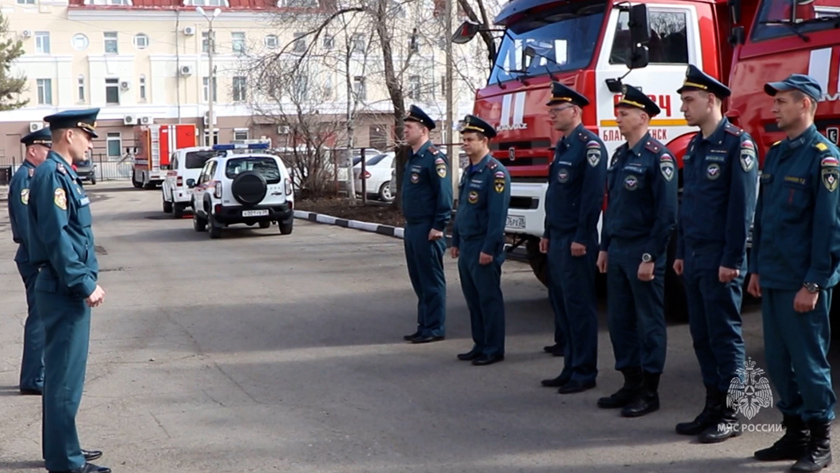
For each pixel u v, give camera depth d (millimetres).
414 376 7234
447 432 5801
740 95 7289
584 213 6566
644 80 8688
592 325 6699
